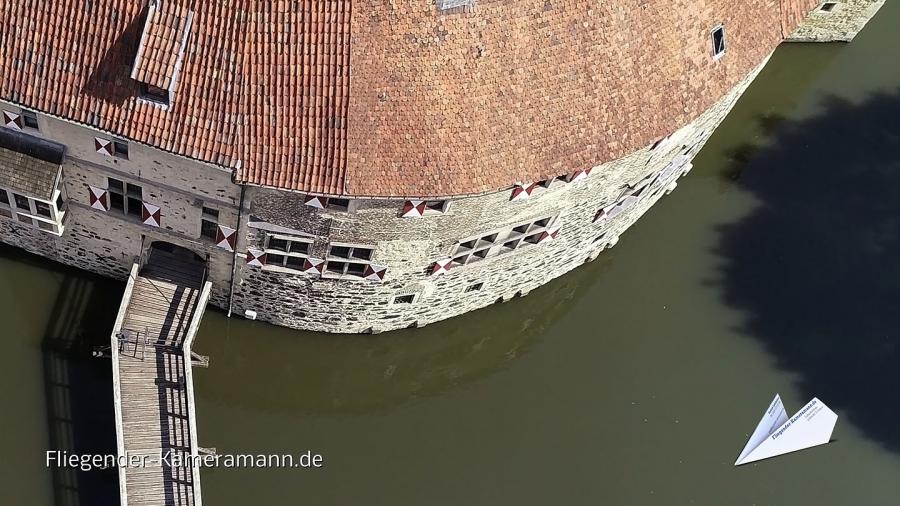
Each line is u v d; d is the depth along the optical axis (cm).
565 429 4281
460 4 3219
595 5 3384
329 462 4116
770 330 4525
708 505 4159
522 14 3297
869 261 4725
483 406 4338
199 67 3209
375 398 4353
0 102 3372
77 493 3788
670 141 3947
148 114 3256
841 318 4578
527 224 3869
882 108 5175
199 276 3922
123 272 4034
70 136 3447
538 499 4119
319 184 3294
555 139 3447
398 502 4059
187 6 3158
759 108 5091
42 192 3553
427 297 4081
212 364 4206
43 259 4091
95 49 3222
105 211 3738
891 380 4472
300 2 3142
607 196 3984
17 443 3834
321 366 4284
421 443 4231
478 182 3388
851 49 5347
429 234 3684
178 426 3709
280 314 4075
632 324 4509
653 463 4222
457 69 3284
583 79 3434
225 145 3259
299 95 3228
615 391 4366
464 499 4094
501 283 4216
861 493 4250
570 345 4469
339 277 3844
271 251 3728
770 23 3853
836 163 4966
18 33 3228
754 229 4734
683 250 4650
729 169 4881
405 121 3288
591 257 4484
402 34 3212
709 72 3691
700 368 4431
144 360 3756
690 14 3597
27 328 4009
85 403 3928
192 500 3631
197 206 3603
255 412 4209
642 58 3519
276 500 3978
